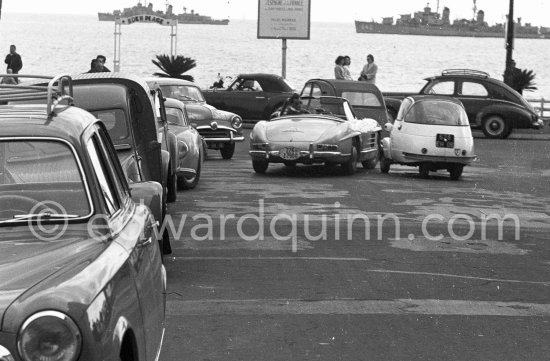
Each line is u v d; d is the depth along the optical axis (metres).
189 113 26.08
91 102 12.80
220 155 28.11
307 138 21.64
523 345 8.08
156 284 6.34
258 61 104.75
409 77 85.81
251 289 10.01
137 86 12.97
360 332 8.37
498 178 23.00
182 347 7.79
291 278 10.62
